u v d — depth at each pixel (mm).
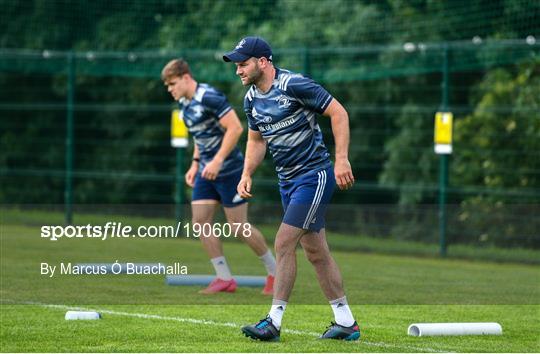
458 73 62281
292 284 24453
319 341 24391
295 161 24562
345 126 23828
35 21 79062
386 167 62969
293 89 24047
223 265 34719
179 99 34000
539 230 52344
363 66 65188
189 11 75875
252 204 63812
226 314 29234
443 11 64625
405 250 53781
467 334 26109
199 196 34531
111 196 74688
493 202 54219
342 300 24812
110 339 24484
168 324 27062
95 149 76625
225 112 33188
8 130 78375
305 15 69125
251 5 72500
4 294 33406
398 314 30422
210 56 65375
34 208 69812
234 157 33844
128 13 77938
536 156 53406
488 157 55469
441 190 51656
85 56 61438
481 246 52938
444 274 43125
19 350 22891
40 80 79000
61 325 26641
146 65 65875
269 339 24219
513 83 56031
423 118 62469
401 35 65438
